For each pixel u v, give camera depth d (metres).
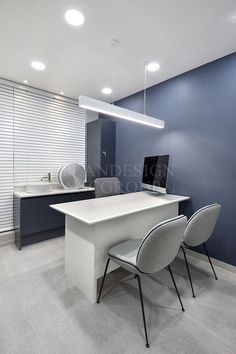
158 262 1.33
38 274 2.07
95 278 1.65
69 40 1.93
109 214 1.62
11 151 2.94
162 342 1.28
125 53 2.15
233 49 2.07
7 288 1.82
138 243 1.78
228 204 2.21
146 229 2.19
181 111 2.63
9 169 2.93
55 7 1.53
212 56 2.21
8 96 2.88
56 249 2.69
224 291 1.83
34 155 3.18
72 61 2.32
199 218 1.68
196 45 2.01
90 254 1.65
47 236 3.02
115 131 3.74
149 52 2.13
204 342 1.29
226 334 1.35
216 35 1.85
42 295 1.73
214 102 2.29
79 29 1.77
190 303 1.66
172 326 1.42
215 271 2.19
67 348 1.24
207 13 1.59
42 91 3.21
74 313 1.53
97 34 1.84
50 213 2.94
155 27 1.75
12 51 2.11
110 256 1.59
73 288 1.83
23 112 3.03
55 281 1.94
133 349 1.23
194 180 2.52
